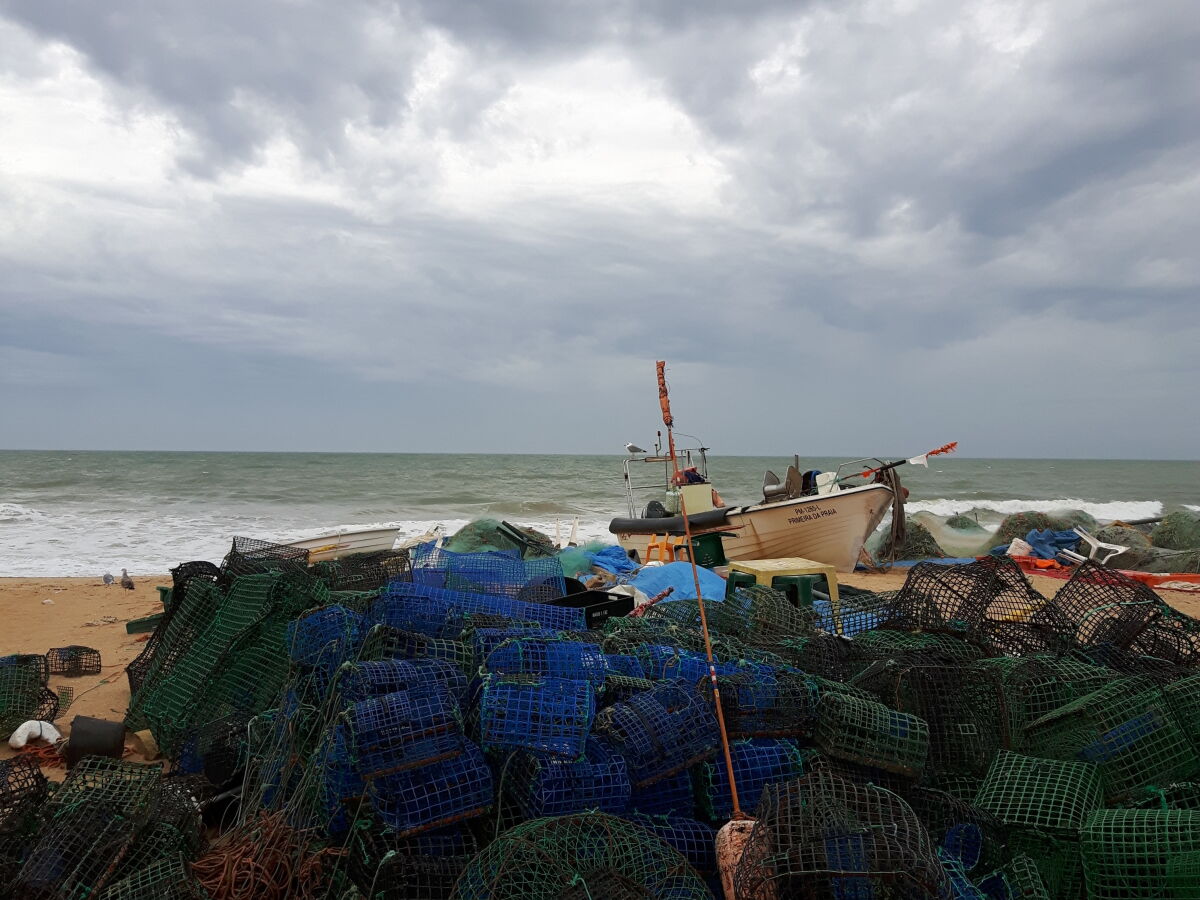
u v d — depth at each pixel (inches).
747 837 136.7
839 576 600.1
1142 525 865.5
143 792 162.6
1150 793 170.2
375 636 180.5
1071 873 150.3
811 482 632.4
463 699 165.2
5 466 2694.4
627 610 315.0
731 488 2175.2
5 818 155.3
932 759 184.9
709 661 179.3
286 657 232.1
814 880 122.0
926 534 708.7
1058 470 4643.2
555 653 179.9
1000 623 263.6
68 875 141.2
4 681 259.4
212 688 233.6
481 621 209.9
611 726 161.3
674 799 161.5
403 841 145.6
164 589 312.8
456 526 1044.5
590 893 121.3
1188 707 183.2
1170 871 138.7
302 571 264.5
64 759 228.8
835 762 169.3
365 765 143.9
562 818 134.0
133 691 272.8
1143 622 251.4
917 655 216.4
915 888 120.8
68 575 625.3
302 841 143.0
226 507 1354.6
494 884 124.0
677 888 130.1
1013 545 671.8
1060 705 201.3
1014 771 168.7
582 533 923.4
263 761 179.9
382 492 1752.0
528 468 3299.7
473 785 149.2
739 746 169.6
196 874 141.1
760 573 362.9
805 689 179.2
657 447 606.9
